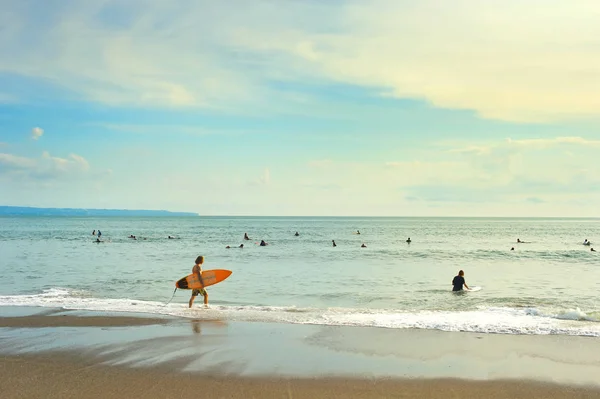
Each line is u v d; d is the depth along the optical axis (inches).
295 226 6348.4
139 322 548.4
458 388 351.9
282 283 935.0
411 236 3501.5
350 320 561.3
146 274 1045.2
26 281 928.9
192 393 341.4
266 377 371.9
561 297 786.8
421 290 857.5
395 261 1439.5
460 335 494.0
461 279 852.0
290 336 488.1
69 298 723.4
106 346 450.3
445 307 684.7
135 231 4178.2
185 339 474.9
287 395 339.0
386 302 731.4
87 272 1081.4
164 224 7086.6
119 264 1267.2
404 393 343.0
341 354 428.5
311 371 384.8
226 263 1328.7
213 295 789.2
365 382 362.6
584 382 363.6
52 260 1375.5
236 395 338.3
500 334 498.3
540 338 482.6
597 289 886.4
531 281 1003.3
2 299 705.0
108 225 6225.4
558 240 3095.5
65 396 334.3
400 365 400.5
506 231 4933.6
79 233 3575.3
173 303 689.6
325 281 969.5
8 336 485.7
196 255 1576.0
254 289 856.9
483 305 705.6
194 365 398.0
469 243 2618.1
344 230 4830.2
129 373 379.6
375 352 435.8
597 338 483.8
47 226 5482.3
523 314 604.4
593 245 2485.2
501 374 380.5
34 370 386.3
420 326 531.2
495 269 1238.9
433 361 410.9
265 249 1925.4
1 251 1734.7
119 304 665.6
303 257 1540.4
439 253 1793.8
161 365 398.0
